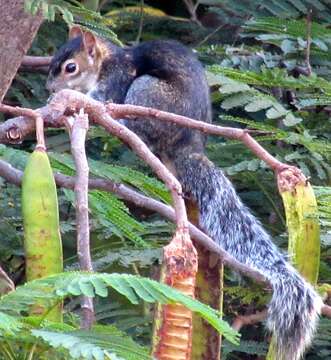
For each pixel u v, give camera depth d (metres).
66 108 6.37
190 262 5.35
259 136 11.35
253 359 11.26
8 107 6.19
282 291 7.55
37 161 5.58
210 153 12.26
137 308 9.93
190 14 16.80
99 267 9.90
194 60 12.98
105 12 15.81
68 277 4.80
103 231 10.27
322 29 13.58
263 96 11.77
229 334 4.74
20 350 4.68
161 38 15.59
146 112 6.64
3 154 8.61
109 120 6.31
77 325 6.77
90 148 12.55
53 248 5.45
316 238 7.44
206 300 7.86
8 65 8.08
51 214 5.48
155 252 9.96
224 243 9.37
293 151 12.01
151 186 8.34
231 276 10.59
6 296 4.80
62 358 4.70
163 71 12.91
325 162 12.05
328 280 10.77
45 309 4.89
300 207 7.27
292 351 7.44
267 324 7.66
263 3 13.94
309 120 13.26
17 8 8.00
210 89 13.26
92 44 13.50
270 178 11.92
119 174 8.26
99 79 13.46
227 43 15.39
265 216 12.17
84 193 5.61
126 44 15.45
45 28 13.91
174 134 11.82
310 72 13.09
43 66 13.70
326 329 10.26
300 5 13.75
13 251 10.69
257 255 8.98
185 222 5.50
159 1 17.11
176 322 5.22
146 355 4.63
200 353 7.34
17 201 10.86
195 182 10.60
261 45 15.21
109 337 4.71
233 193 10.19
